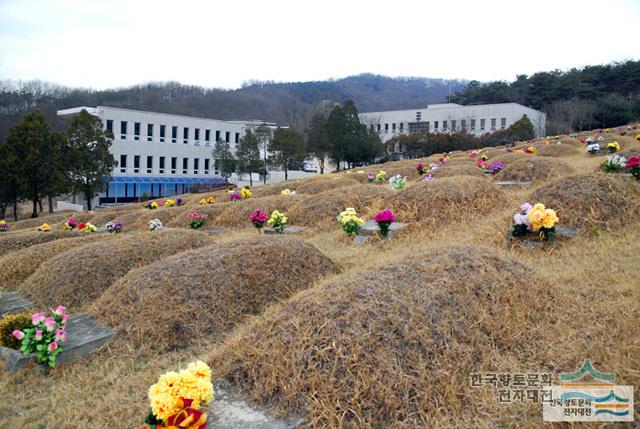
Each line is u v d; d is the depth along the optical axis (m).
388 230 9.36
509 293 5.12
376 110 101.00
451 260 5.61
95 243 9.01
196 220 13.72
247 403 3.97
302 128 72.31
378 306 4.62
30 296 7.54
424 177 16.86
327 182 19.56
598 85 62.91
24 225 23.50
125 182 41.59
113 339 5.71
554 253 7.08
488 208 9.98
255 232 12.40
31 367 5.26
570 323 4.78
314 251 7.68
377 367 3.99
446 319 4.55
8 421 4.36
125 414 4.20
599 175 8.97
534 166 14.48
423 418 3.65
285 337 4.48
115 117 41.97
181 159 46.97
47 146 28.61
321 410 3.73
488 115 64.38
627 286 5.26
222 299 6.25
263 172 45.88
